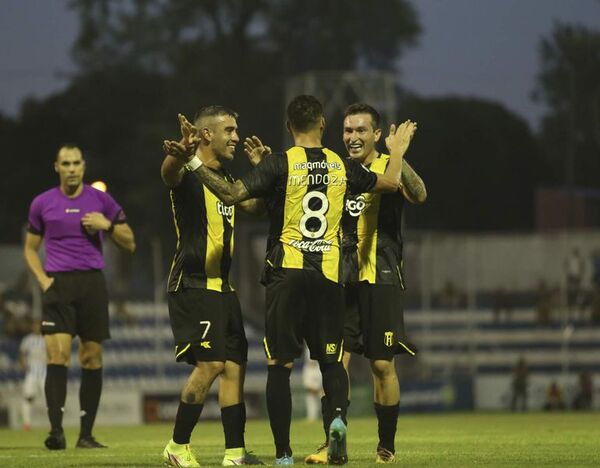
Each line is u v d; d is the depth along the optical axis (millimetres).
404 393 87625
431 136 173750
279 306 23859
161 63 164000
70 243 34500
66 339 34250
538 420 62188
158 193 147375
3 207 150500
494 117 179500
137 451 32656
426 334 97312
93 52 163625
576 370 98375
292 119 24328
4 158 152500
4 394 78562
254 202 25688
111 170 157000
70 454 30922
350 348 26547
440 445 34938
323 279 23859
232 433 25516
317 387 70438
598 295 98688
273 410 24297
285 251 23844
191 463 25094
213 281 25094
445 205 172250
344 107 105875
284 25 166250
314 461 24438
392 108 105500
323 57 166875
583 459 27250
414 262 99250
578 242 100688
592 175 179500
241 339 25656
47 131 155500
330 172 23922
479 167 175375
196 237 24969
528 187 178000
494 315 99250
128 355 88438
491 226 175000
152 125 154625
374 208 26344
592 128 180375
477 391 93375
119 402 76812
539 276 101500
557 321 99062
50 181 153375
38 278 34250
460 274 100375
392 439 26125
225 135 25375
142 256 127062
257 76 160500
